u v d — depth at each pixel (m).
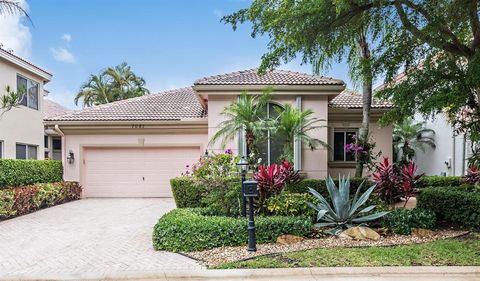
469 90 7.86
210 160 9.81
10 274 6.04
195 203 12.27
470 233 8.39
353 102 16.53
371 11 8.32
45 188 13.82
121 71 37.88
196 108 18.00
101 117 16.66
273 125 13.27
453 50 8.02
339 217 8.44
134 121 16.36
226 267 6.18
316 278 5.77
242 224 7.68
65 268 6.34
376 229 8.38
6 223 10.66
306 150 14.32
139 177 16.89
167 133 16.75
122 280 5.86
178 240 7.37
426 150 21.38
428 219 8.47
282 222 7.93
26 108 17.12
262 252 7.09
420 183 15.48
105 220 11.07
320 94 14.34
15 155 16.23
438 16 7.68
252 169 12.09
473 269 5.98
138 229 9.66
